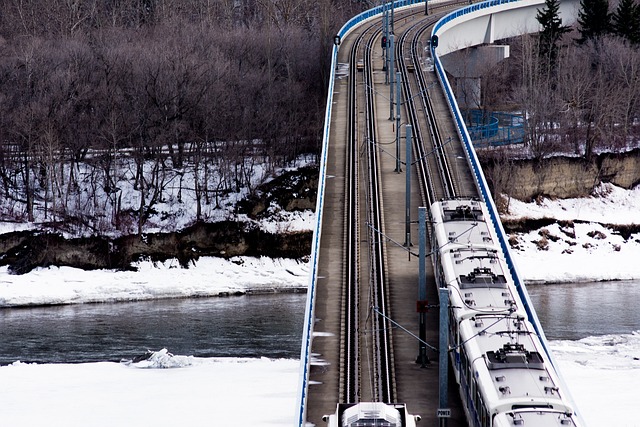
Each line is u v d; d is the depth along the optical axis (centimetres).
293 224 19150
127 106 19712
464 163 13762
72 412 10550
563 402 6588
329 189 13225
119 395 11256
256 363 12888
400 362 8950
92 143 19425
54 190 18888
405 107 16425
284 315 15988
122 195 19262
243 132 19800
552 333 14300
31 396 11312
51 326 15362
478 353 7400
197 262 18325
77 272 17700
